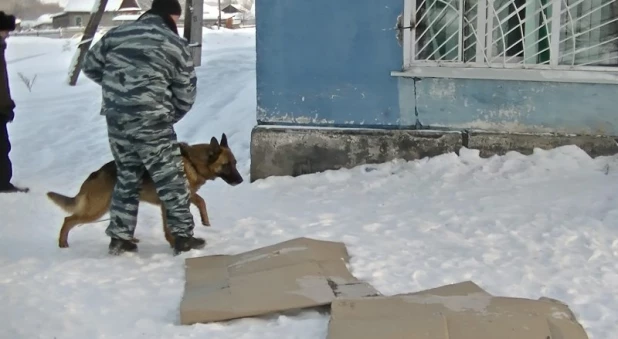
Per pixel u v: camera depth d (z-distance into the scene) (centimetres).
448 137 673
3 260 487
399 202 592
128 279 443
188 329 361
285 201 620
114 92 471
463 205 569
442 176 643
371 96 686
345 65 684
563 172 627
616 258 446
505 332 319
